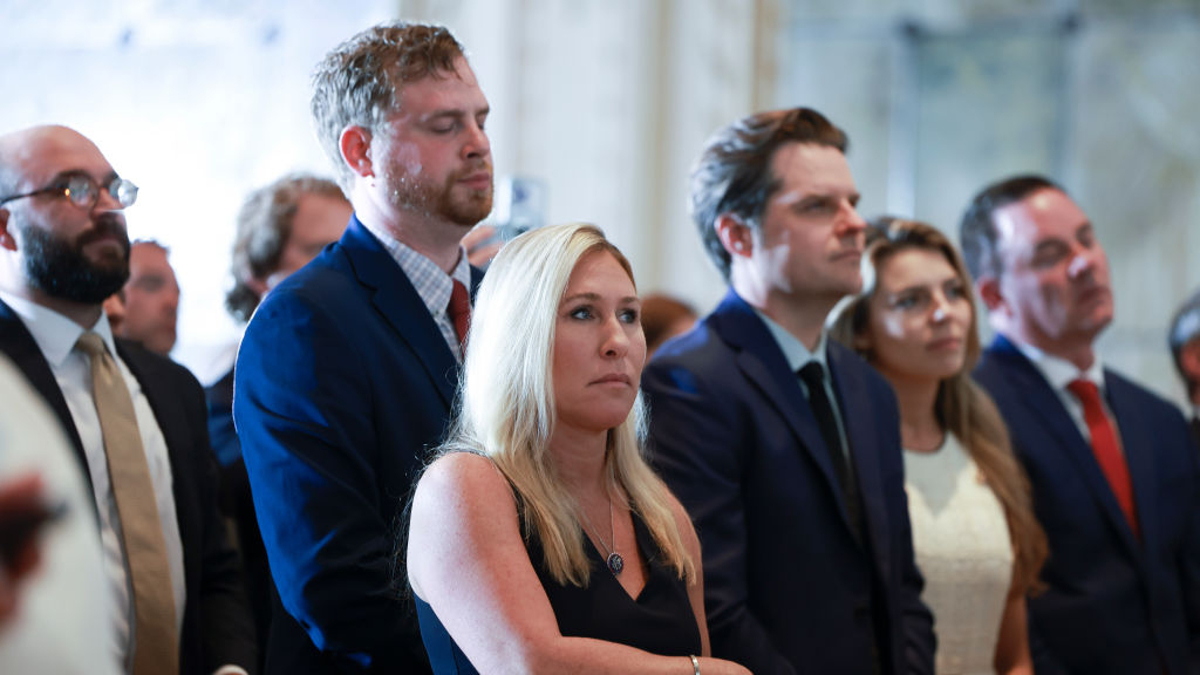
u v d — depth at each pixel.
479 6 9.09
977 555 4.44
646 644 2.67
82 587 1.18
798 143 3.97
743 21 9.18
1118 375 5.33
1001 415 5.00
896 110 11.59
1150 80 11.12
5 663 1.12
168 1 8.08
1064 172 11.25
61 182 3.34
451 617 2.49
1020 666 4.63
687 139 9.20
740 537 3.64
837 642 3.66
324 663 3.14
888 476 4.03
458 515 2.54
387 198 3.40
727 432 3.72
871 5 11.64
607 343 2.75
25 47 7.97
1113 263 11.10
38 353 3.31
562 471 2.80
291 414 3.10
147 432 3.56
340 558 2.98
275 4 8.15
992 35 11.45
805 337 4.02
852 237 3.92
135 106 7.98
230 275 4.77
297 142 8.03
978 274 5.41
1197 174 10.98
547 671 2.40
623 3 9.11
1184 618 5.03
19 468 1.16
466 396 2.80
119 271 3.43
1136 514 4.96
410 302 3.37
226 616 3.67
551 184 9.12
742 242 4.05
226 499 4.16
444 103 3.37
